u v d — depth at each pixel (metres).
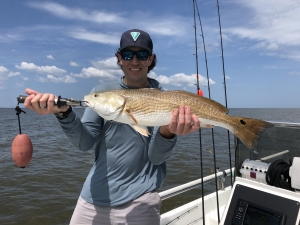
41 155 4.24
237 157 1.12
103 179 0.96
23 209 2.33
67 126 0.85
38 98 0.75
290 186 0.94
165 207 2.31
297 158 0.91
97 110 0.92
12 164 3.60
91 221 0.96
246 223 0.94
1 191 2.68
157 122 0.90
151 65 1.14
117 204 0.94
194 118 0.84
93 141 0.97
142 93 0.92
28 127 9.07
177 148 4.68
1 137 6.15
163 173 1.06
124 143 0.96
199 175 3.11
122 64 1.04
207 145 4.03
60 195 2.62
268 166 1.02
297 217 0.85
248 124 0.91
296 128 1.04
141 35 0.98
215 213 1.46
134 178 0.97
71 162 3.82
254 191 0.97
